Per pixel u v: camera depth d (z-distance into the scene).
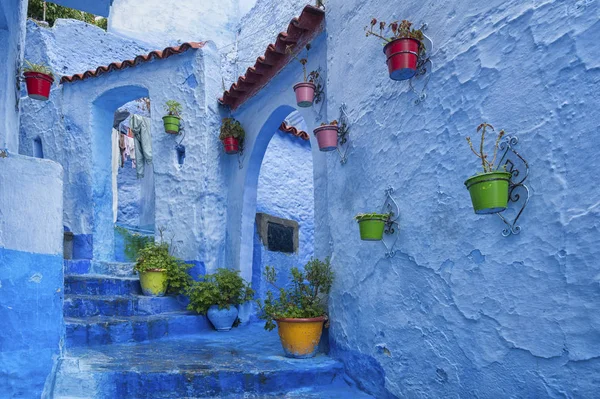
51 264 3.51
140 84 7.73
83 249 7.79
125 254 8.72
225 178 7.50
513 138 2.66
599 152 2.22
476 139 2.94
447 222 3.16
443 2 3.28
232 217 7.35
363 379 4.15
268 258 8.09
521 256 2.59
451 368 3.09
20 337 3.24
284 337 4.80
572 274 2.31
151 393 4.00
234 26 11.64
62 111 8.16
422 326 3.37
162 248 6.89
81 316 5.63
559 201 2.39
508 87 2.73
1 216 3.20
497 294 2.74
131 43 9.93
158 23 10.90
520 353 2.58
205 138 7.21
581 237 2.27
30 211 3.38
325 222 5.26
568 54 2.39
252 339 5.86
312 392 4.23
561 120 2.41
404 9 3.72
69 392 3.80
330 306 4.87
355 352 4.30
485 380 2.80
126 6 10.64
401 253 3.63
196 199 7.20
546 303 2.44
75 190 7.96
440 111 3.27
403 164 3.66
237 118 7.51
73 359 4.03
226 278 6.48
